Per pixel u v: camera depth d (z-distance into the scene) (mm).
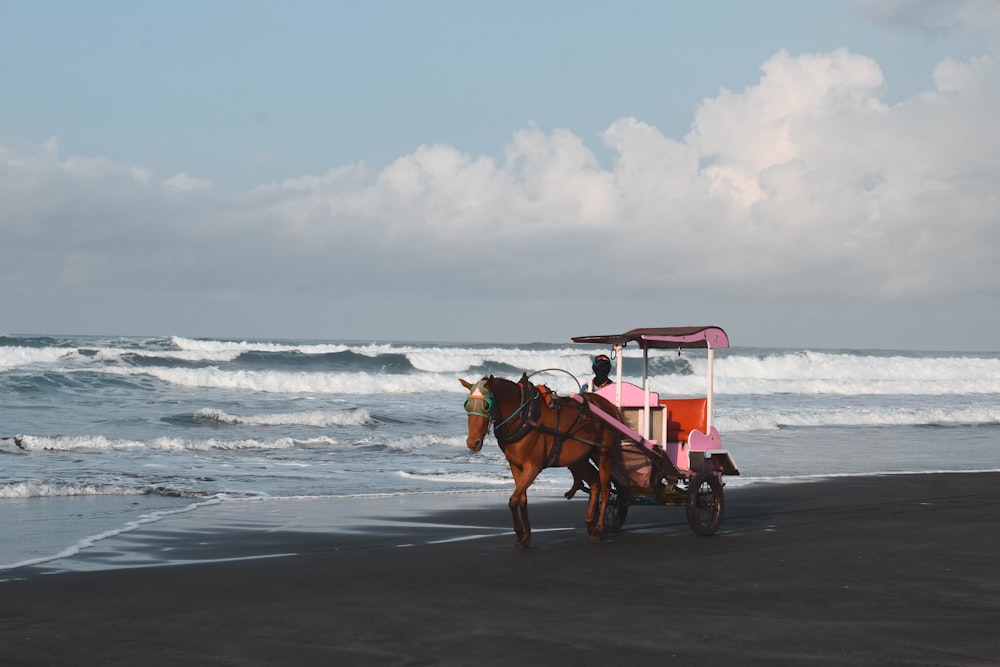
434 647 7168
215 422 28422
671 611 8258
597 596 8875
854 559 10727
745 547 11562
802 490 17734
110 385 37375
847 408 39500
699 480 12297
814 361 62281
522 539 11508
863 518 14242
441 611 8297
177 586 9359
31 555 11148
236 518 14070
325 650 7109
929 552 11203
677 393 45125
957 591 9062
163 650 7145
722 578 9695
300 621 7965
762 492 17469
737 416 33469
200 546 11812
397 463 21312
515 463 11523
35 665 6797
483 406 11086
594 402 11953
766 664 6688
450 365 56375
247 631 7660
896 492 17531
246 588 9266
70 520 13648
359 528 13273
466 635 7500
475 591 9102
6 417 27891
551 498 16547
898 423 34719
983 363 63844
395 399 37594
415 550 11406
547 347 128750
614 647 7137
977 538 12266
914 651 6973
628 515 14719
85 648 7203
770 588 9211
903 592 9008
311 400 36062
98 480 17562
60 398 33406
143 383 38500
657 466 12188
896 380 56062
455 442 25047
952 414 36000
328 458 21906
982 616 8055
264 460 21328
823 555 10984
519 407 11305
